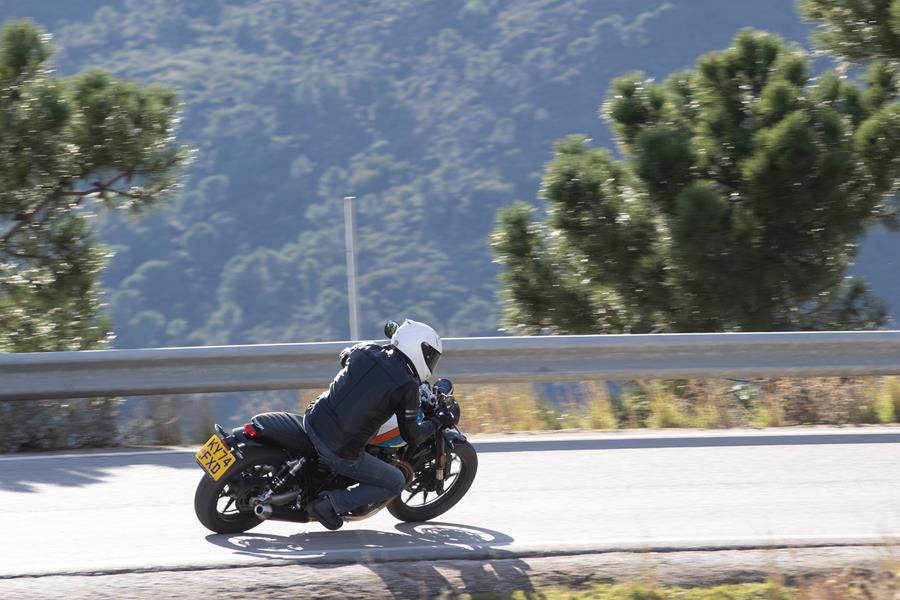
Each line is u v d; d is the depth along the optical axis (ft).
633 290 141.69
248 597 46.65
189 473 69.05
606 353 87.66
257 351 82.64
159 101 137.18
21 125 127.75
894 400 89.25
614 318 148.56
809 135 125.39
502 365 86.79
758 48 136.46
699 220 126.21
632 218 143.23
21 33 130.93
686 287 134.10
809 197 126.41
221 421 83.82
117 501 62.03
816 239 131.03
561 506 61.82
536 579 49.24
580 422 88.94
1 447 76.64
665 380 93.91
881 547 53.01
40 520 57.93
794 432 82.64
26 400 79.46
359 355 54.80
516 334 155.12
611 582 49.39
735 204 132.98
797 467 71.15
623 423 90.27
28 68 132.26
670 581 49.47
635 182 140.15
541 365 87.10
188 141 142.10
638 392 96.32
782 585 48.55
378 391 53.36
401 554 51.60
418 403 54.08
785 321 135.13
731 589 48.29
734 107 135.54
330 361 84.69
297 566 49.62
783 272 131.13
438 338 55.21
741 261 129.29
